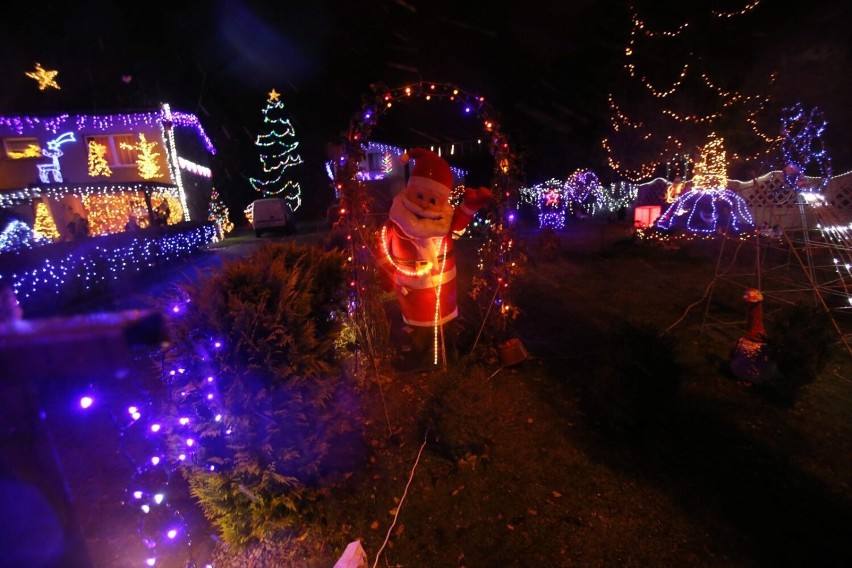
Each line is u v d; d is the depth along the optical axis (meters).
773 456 3.50
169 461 3.24
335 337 3.61
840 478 3.24
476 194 4.85
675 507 3.06
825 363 4.18
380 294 5.51
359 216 5.24
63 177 19.44
